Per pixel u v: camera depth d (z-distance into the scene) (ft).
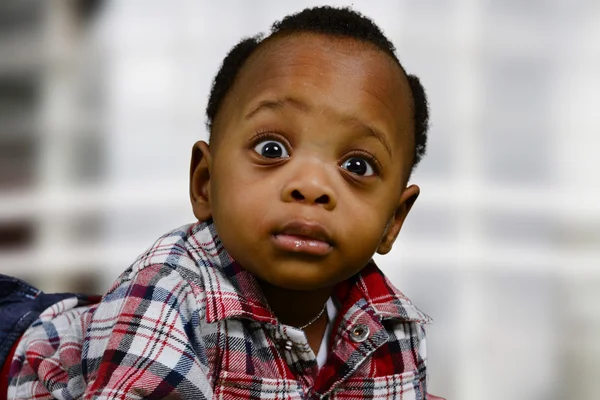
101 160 8.45
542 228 8.23
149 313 2.93
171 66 8.66
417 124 3.47
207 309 3.02
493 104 8.66
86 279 7.55
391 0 8.82
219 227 3.01
